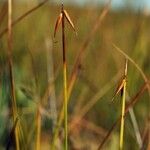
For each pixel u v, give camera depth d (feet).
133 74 0.98
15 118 0.66
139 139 0.82
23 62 1.11
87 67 1.24
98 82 1.19
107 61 1.27
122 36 1.36
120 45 1.29
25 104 0.90
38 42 1.28
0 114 0.85
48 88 0.87
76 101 1.10
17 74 1.01
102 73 1.22
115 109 0.99
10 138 0.67
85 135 0.97
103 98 1.03
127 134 0.86
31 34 1.32
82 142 0.92
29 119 0.86
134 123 0.83
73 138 0.89
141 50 1.02
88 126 0.96
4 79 0.86
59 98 1.03
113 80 1.01
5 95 0.86
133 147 0.84
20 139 0.68
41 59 1.20
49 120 0.97
